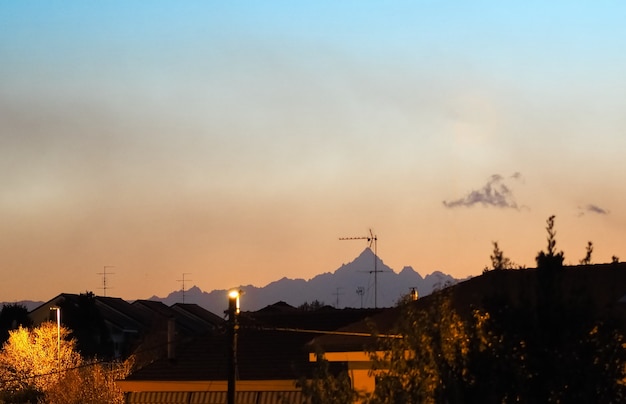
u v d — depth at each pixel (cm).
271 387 5738
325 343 4225
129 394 6269
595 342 2381
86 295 14875
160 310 15838
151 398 6175
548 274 2411
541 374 2352
